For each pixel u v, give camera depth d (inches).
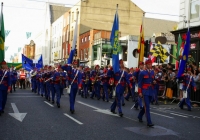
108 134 282.2
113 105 426.0
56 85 496.4
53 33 2536.9
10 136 267.9
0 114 392.5
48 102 575.8
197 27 737.6
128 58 1441.9
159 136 277.1
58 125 325.1
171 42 1577.3
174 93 626.5
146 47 619.8
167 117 403.2
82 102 591.8
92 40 1636.3
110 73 408.5
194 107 546.0
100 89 689.0
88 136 272.4
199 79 564.1
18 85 1216.8
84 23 1819.6
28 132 286.5
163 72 660.7
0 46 612.1
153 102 597.9
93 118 377.7
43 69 732.7
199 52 736.3
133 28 1881.2
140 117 355.6
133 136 275.1
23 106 495.8
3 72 400.2
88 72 726.5
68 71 432.1
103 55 1514.5
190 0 802.2
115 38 462.3
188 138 273.0
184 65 541.0
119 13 1859.0
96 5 1831.9
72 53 497.4
